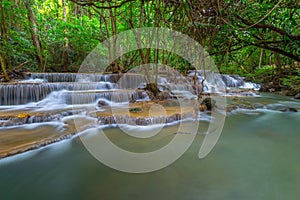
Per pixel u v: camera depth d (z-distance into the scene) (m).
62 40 9.65
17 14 7.48
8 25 7.18
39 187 1.70
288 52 3.75
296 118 4.31
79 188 1.68
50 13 10.61
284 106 5.43
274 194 1.59
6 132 3.05
